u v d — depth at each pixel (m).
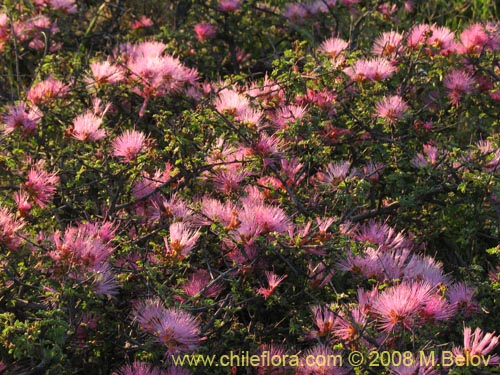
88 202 3.44
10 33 4.86
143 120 4.24
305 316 3.14
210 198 3.53
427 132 4.12
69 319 2.79
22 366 2.79
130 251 3.18
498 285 3.25
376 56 4.54
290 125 3.57
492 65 4.42
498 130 4.51
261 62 5.41
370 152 3.96
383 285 2.91
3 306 2.90
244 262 3.10
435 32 4.38
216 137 3.53
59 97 3.95
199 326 2.93
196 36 5.13
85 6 5.42
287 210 3.50
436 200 3.88
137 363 2.82
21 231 3.03
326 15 5.43
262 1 5.94
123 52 4.76
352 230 3.28
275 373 2.91
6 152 3.77
